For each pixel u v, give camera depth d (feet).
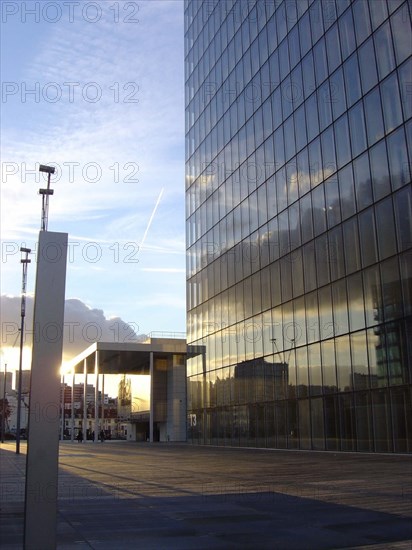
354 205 84.48
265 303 113.70
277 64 113.09
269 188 114.01
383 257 77.15
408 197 72.38
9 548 23.11
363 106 83.35
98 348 219.61
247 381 120.37
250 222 122.52
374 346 78.38
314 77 98.32
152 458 89.66
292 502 35.42
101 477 54.75
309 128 99.30
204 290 148.66
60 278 18.66
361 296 81.87
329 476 50.44
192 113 166.50
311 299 96.02
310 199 97.66
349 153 86.53
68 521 29.48
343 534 25.67
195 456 92.63
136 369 270.26
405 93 73.82
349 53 87.71
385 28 78.69
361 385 81.05
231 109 136.36
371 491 39.78
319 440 91.76
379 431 76.69
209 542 24.29
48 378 17.93
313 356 94.68
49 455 17.60
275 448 106.73
